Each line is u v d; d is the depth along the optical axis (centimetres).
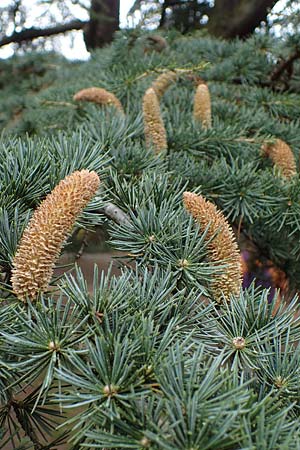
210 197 40
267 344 23
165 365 19
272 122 53
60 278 25
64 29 125
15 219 26
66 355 20
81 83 70
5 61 113
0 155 32
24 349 21
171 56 63
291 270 48
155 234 27
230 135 47
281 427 17
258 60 66
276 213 39
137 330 21
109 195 33
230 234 26
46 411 24
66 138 37
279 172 41
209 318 24
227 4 96
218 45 73
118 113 46
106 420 18
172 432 17
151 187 31
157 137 41
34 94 91
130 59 65
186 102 58
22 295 23
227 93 62
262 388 21
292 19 65
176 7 114
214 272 25
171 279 26
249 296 24
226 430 17
